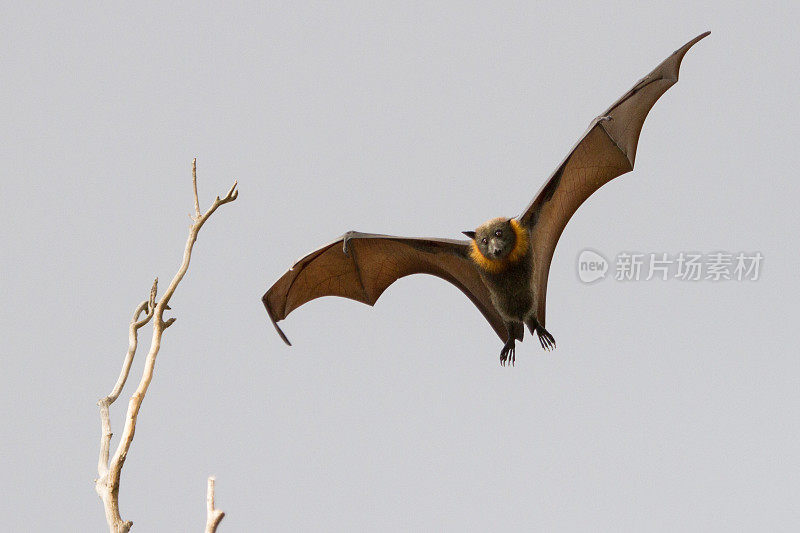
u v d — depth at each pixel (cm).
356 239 2883
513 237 2697
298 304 2917
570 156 2767
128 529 2531
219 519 2325
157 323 2656
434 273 2970
